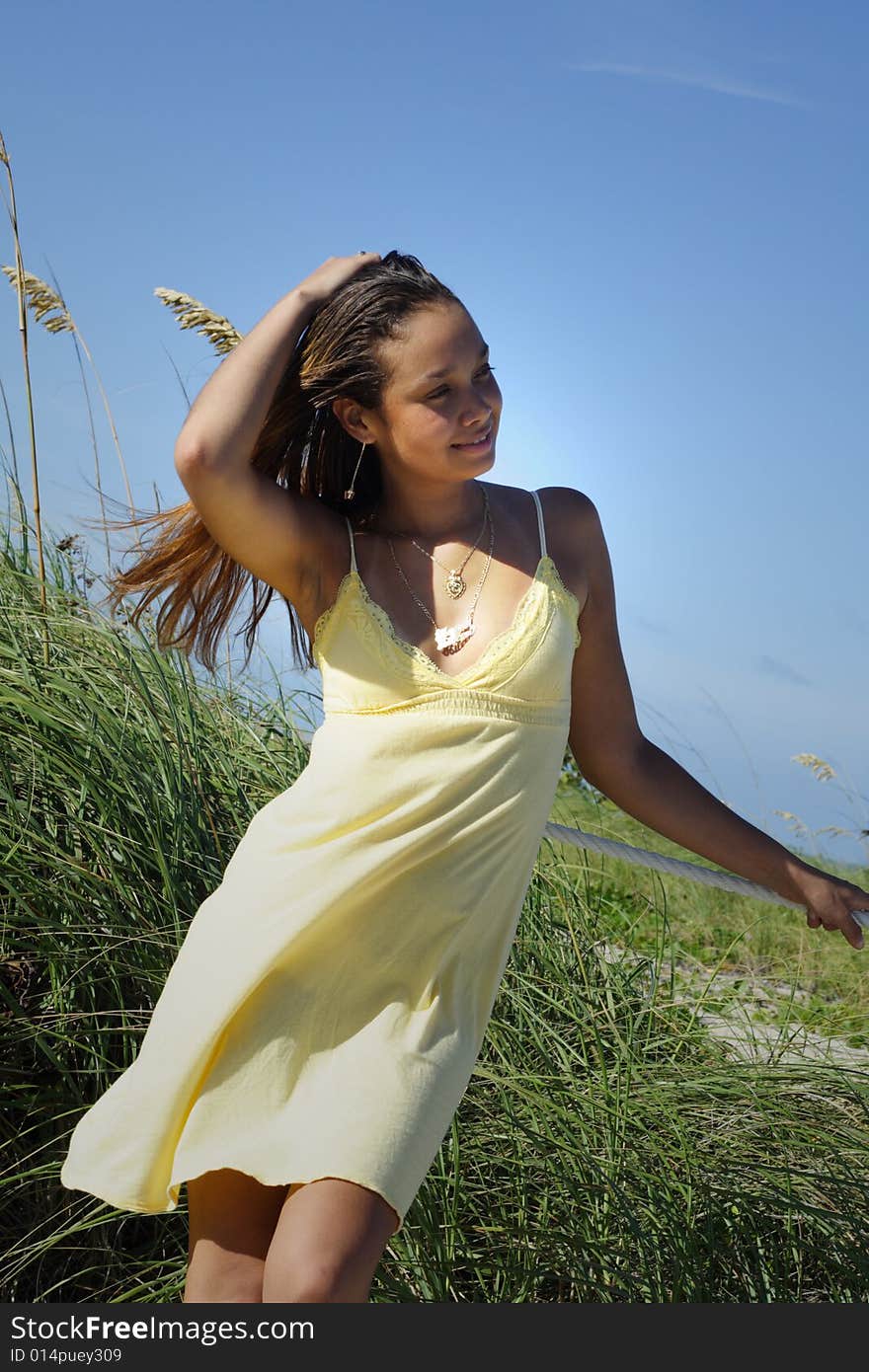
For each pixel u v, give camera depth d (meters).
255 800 3.34
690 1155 2.83
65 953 2.70
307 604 2.21
